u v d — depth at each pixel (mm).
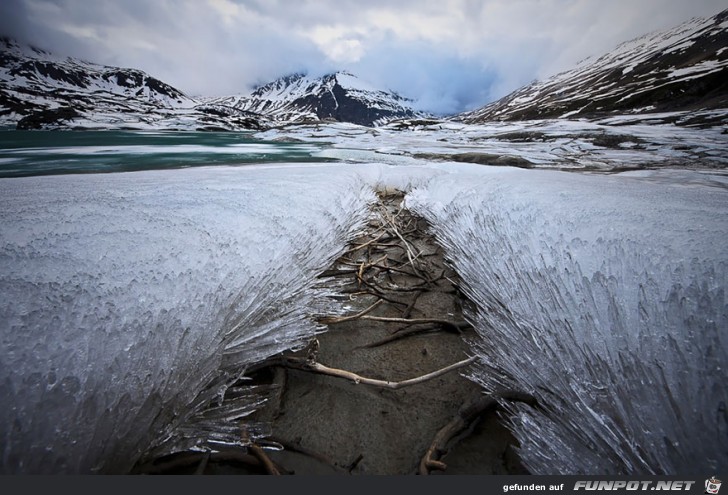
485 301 1993
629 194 3600
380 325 2168
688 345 1093
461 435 1341
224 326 1490
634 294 1398
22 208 2812
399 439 1350
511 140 20609
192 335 1343
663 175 7125
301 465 1217
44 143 17578
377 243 3695
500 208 3156
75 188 3984
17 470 833
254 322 1662
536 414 1269
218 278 1708
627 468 957
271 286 1883
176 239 2084
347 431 1378
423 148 16359
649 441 943
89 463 908
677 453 881
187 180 4871
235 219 2584
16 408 918
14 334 1150
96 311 1317
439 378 1669
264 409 1457
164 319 1345
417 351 1914
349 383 1629
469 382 1634
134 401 1059
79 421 946
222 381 1394
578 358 1268
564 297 1557
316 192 4016
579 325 1381
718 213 2510
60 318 1259
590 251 1859
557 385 1267
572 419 1154
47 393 973
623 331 1247
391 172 8000
